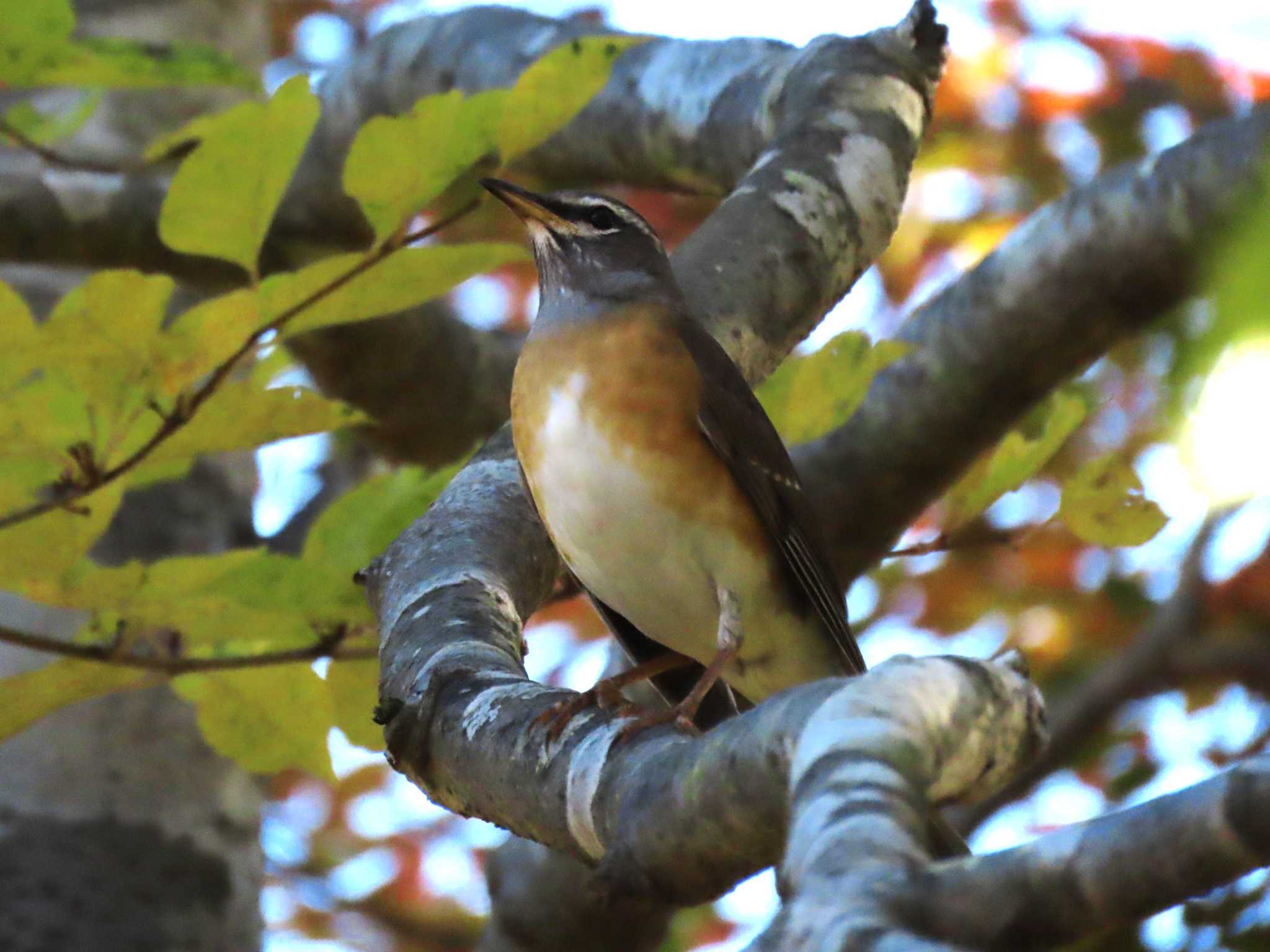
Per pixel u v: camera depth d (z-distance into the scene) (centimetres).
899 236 1730
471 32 1398
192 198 672
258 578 821
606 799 583
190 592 793
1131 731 1617
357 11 2008
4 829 1158
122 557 1237
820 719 455
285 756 911
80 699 832
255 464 1366
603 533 943
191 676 888
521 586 839
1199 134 1106
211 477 1302
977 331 1184
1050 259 1149
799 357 894
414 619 769
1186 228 1087
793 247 1026
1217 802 383
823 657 1011
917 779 431
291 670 885
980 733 461
